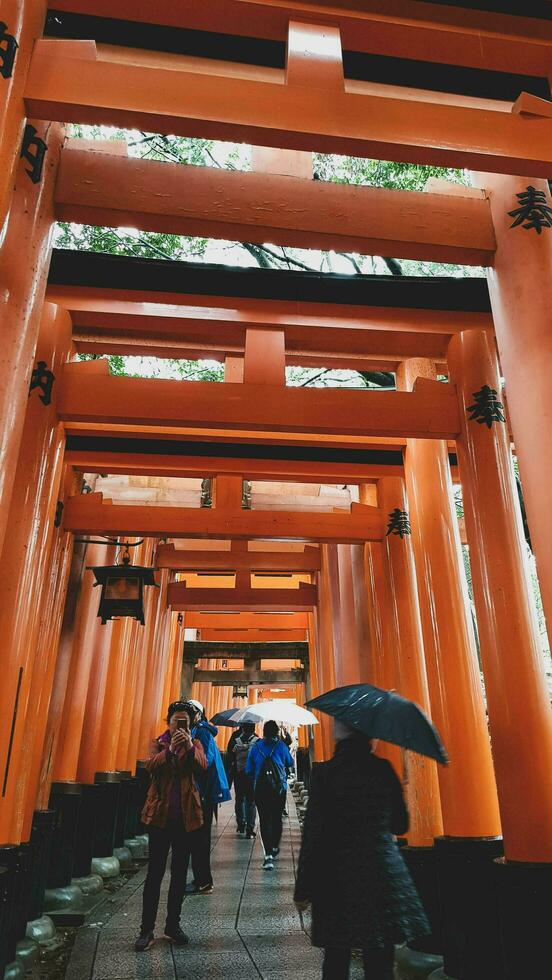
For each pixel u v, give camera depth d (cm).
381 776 309
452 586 585
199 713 774
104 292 552
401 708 318
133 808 1088
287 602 1340
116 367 1033
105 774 930
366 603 864
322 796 302
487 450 521
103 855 869
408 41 434
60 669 802
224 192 446
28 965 488
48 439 523
